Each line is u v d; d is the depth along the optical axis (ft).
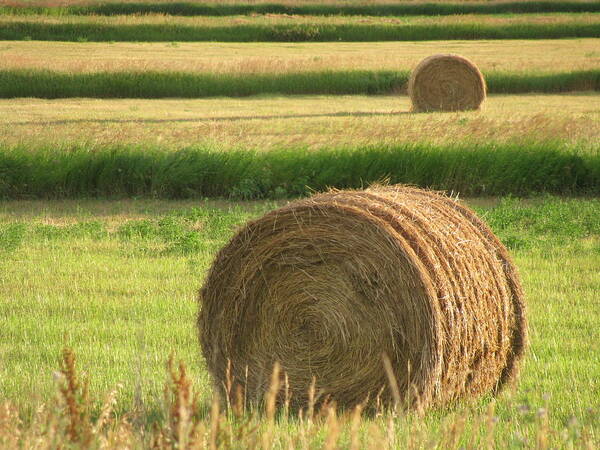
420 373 70.59
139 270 129.18
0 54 479.41
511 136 219.41
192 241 143.64
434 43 619.67
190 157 201.26
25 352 91.30
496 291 77.97
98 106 346.54
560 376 82.53
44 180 197.77
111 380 80.48
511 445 61.11
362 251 72.95
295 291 75.82
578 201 187.73
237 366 78.28
